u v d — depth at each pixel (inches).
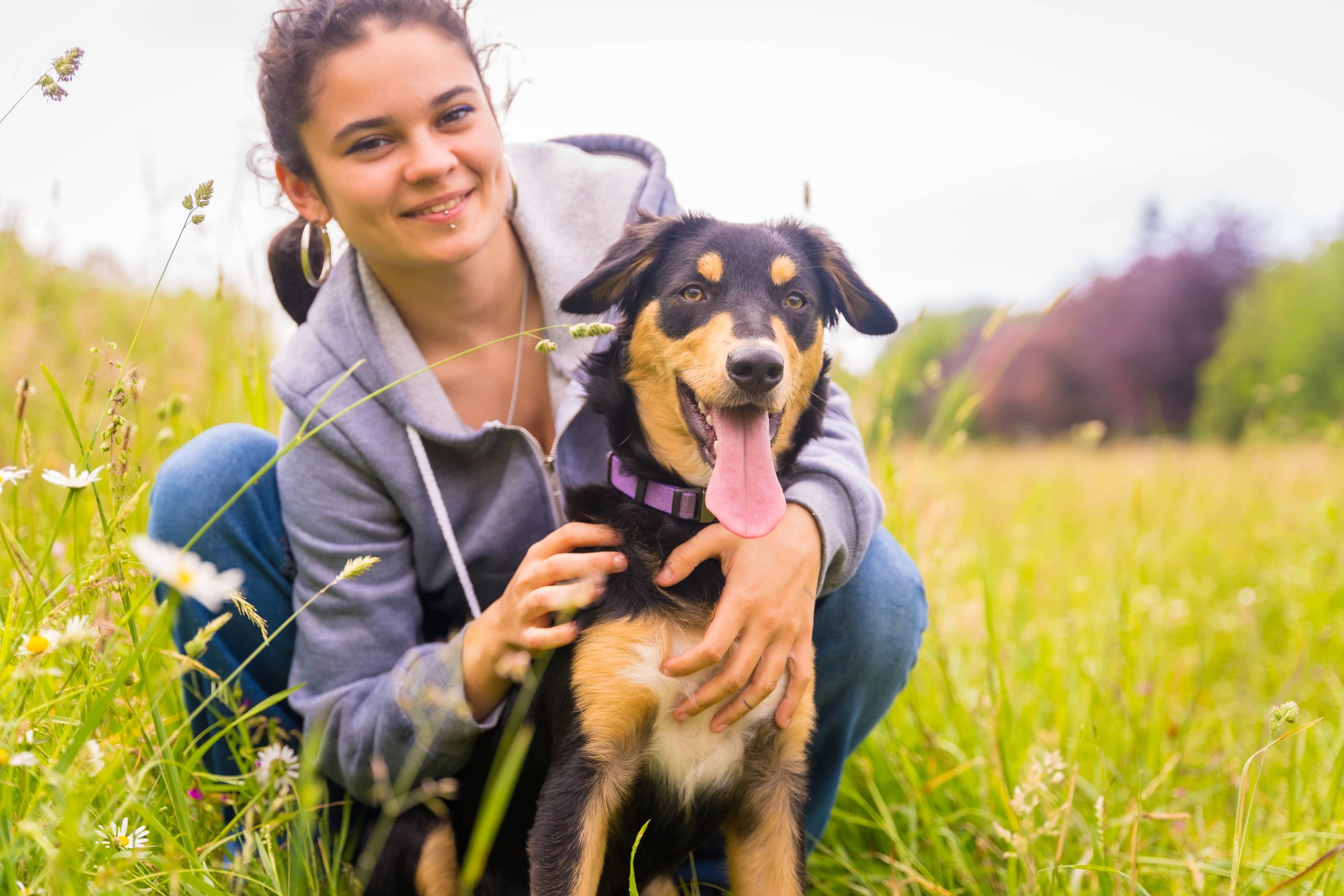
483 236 100.5
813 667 96.3
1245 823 85.6
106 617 91.1
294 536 101.9
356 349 103.0
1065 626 168.2
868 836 114.7
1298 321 1078.4
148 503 109.6
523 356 114.3
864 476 106.2
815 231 113.3
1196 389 1339.8
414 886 99.7
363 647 101.2
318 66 93.6
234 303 141.0
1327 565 188.5
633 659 92.8
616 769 94.2
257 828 82.1
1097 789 112.8
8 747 63.6
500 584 110.8
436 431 102.7
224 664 103.0
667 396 100.3
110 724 83.9
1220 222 1473.9
